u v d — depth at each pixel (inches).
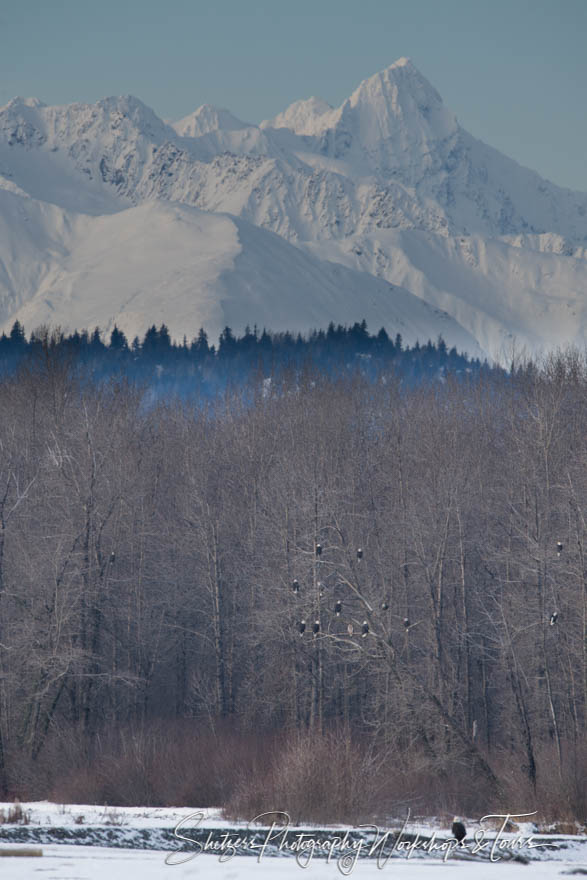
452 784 6166.3
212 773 6195.9
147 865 3595.0
